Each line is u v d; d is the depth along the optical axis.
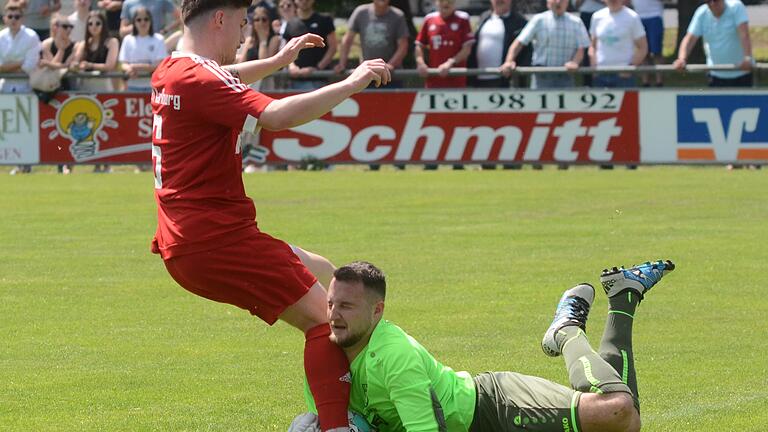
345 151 51.00
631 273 15.61
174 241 14.76
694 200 40.84
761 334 22.11
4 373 19.92
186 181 14.71
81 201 43.12
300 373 19.91
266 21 51.59
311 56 51.94
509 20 51.97
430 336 22.14
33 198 44.09
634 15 50.72
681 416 17.11
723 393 18.31
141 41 52.25
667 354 20.70
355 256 30.72
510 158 50.19
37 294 26.66
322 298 14.86
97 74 51.72
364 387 14.39
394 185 46.28
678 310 24.19
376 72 14.34
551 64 50.41
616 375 14.28
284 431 16.61
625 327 15.46
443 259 30.31
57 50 53.00
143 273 29.22
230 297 14.93
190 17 15.12
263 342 22.17
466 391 14.39
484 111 49.97
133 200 43.34
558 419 14.18
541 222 36.47
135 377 19.64
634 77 50.53
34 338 22.48
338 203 41.25
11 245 33.50
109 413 17.55
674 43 83.94
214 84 14.35
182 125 14.59
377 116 50.62
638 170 50.22
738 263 29.27
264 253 14.75
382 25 51.19
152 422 17.08
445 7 51.19
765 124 48.59
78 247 33.16
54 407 17.89
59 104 51.88
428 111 50.28
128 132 51.69
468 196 42.78
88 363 20.59
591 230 34.81
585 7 58.59
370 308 14.05
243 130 14.37
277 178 49.16
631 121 49.31
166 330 23.16
